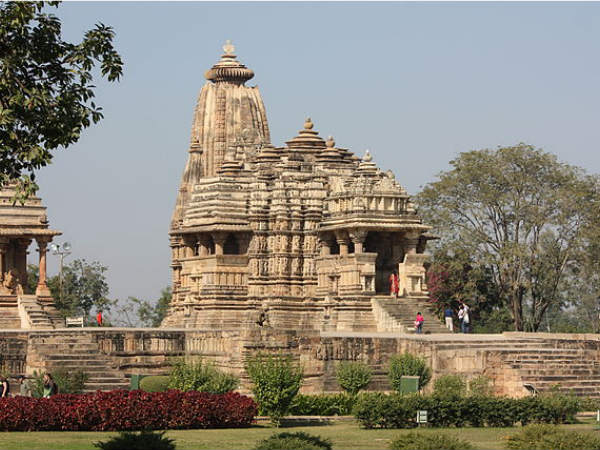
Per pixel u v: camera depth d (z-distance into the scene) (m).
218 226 89.38
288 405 54.97
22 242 83.75
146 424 49.31
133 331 68.44
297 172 90.94
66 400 49.03
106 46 40.88
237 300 89.56
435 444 41.88
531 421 52.97
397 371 65.50
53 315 82.38
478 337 72.00
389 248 86.56
